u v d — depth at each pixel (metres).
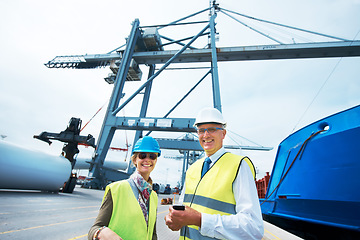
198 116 1.80
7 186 11.07
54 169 13.53
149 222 1.55
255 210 1.21
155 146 1.75
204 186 1.52
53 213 7.15
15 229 4.75
